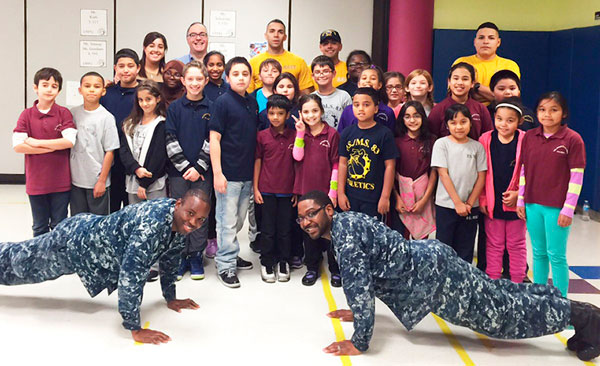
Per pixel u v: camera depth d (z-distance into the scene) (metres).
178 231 3.09
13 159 7.39
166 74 4.45
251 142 3.99
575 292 3.91
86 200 4.19
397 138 4.08
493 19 7.41
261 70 4.65
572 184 3.36
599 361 2.96
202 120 4.01
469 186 3.85
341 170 3.98
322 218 2.94
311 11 7.31
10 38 7.20
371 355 2.96
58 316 3.35
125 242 3.08
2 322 3.25
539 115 3.45
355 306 2.87
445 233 3.90
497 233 3.90
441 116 4.10
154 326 3.24
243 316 3.42
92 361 2.83
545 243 3.57
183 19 7.24
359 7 7.31
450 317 2.96
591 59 6.36
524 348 3.09
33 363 2.79
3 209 5.96
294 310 3.54
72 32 7.21
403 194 4.05
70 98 7.30
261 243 4.12
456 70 4.03
